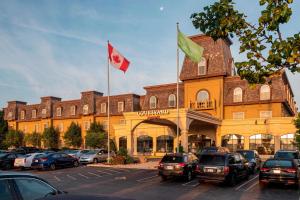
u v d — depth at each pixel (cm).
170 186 1750
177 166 1889
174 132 4231
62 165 2939
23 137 6606
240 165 1873
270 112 3856
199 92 4269
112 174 2325
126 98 5438
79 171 2611
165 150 4294
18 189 571
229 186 1742
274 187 1712
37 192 605
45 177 2230
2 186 551
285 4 539
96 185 1803
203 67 4266
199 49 2644
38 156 2850
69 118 6094
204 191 1593
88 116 5750
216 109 4116
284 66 590
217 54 4231
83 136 5744
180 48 2603
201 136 4072
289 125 3538
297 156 2244
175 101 4509
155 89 4775
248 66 620
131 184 1831
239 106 4034
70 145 5700
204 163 1745
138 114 3153
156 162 3259
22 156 3027
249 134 3762
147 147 4478
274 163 1688
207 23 686
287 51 557
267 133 3659
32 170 2877
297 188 1669
